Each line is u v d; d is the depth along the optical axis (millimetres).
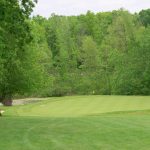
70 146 13773
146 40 60688
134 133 16531
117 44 73438
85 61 70625
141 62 59781
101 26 93812
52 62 72625
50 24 89188
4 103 46156
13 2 19672
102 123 20266
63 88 66875
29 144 14164
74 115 29078
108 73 67125
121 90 60812
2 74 29406
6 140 15023
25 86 36406
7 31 20625
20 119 22766
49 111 32750
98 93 66125
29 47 37062
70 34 84062
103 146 13727
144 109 30344
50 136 15992
